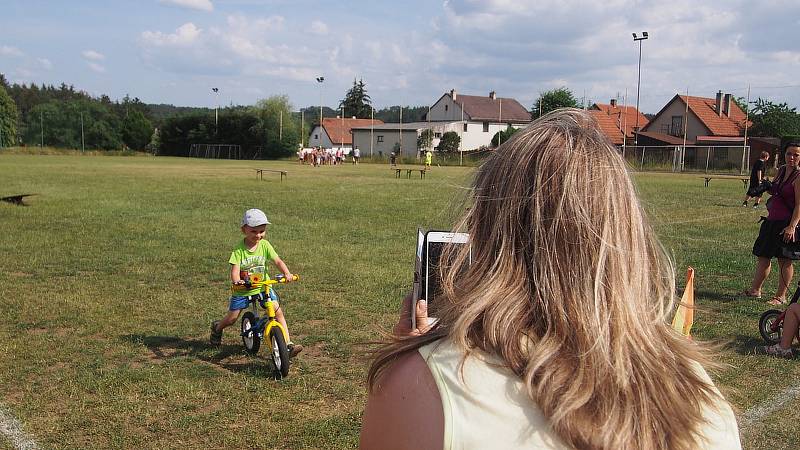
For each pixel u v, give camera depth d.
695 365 1.23
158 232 14.09
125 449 4.28
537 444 1.06
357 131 86.75
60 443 4.36
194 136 86.75
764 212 18.62
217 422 4.70
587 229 1.16
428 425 1.11
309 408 4.99
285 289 8.95
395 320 7.51
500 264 1.19
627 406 1.08
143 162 61.34
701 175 44.59
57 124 93.38
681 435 1.09
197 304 8.13
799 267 10.49
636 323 1.14
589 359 1.09
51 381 5.47
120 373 5.64
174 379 5.53
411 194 25.20
